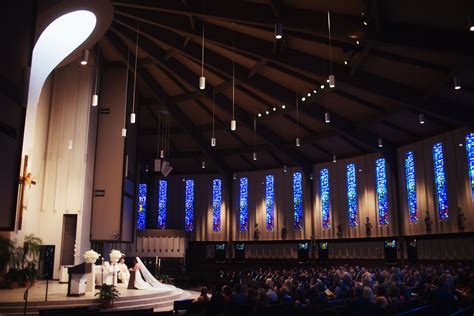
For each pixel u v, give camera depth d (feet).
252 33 54.95
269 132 93.91
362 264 93.86
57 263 70.33
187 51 60.90
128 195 82.58
